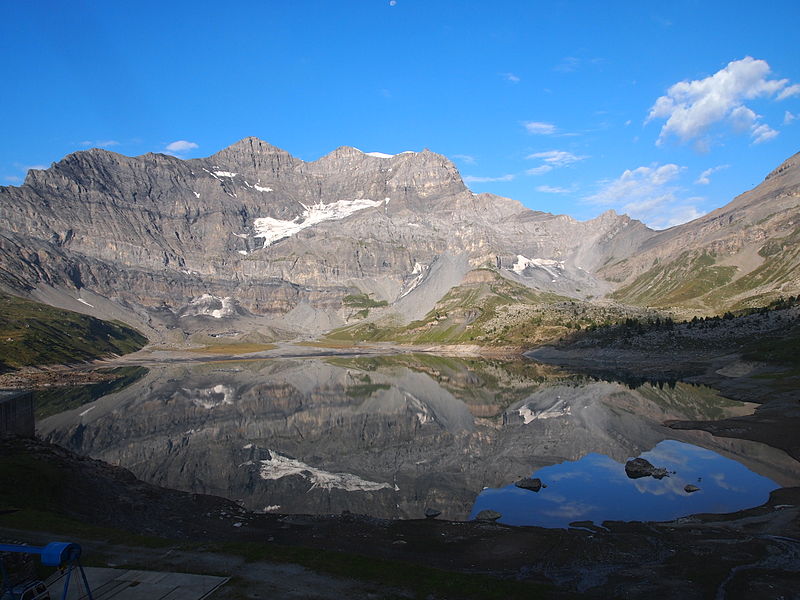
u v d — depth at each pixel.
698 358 193.62
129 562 37.03
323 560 38.41
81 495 55.72
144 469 80.12
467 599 33.09
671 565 40.88
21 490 51.78
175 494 63.31
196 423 119.62
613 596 35.72
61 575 33.19
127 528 48.78
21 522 43.72
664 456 78.31
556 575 39.97
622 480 67.88
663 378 175.50
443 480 72.31
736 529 48.56
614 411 117.56
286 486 70.69
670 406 120.88
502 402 142.75
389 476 75.12
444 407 138.25
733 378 153.50
